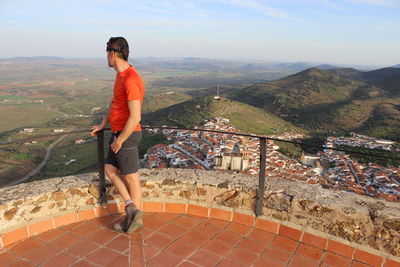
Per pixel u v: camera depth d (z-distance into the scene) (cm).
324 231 260
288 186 294
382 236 238
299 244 262
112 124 254
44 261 228
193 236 267
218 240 263
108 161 277
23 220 263
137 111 235
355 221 247
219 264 229
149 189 312
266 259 239
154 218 297
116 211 302
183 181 308
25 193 269
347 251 248
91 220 291
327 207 256
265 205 284
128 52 249
